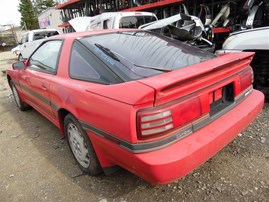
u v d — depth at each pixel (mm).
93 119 1974
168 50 2520
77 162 2602
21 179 2555
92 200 2156
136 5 10367
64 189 2332
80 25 8867
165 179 1643
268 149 2639
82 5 14992
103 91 1880
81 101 2096
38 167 2736
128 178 2391
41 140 3396
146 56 2326
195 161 1729
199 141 1797
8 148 3275
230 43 3852
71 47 2568
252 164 2416
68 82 2420
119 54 2266
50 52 3029
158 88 1579
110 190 2254
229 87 2250
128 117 1627
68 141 2695
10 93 6523
